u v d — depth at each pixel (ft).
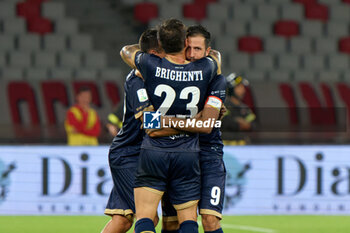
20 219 82.89
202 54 43.68
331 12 160.97
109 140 101.14
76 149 88.43
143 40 45.24
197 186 44.80
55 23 145.07
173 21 43.32
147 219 43.14
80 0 153.89
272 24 155.02
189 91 42.73
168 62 42.88
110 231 48.06
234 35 151.23
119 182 48.26
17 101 118.01
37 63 137.69
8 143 95.91
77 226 77.30
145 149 43.73
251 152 90.63
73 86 121.70
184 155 43.47
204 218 45.88
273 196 90.94
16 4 144.77
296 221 83.51
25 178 87.51
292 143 99.76
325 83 134.51
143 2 152.35
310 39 153.99
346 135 103.19
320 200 91.45
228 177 90.02
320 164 91.61
